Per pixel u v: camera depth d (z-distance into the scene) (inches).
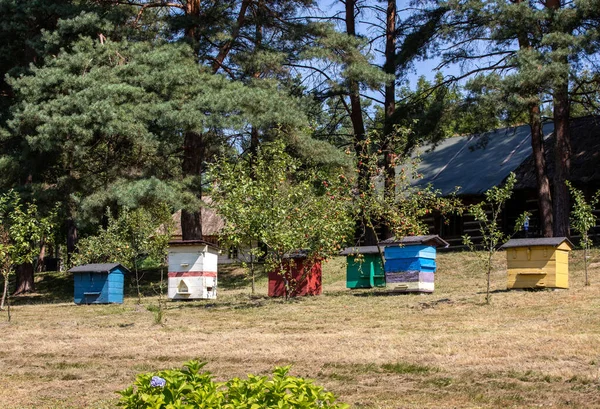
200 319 717.3
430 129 1283.2
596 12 1122.0
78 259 1262.3
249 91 1146.7
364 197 897.5
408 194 953.5
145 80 1117.7
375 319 647.1
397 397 358.9
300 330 608.4
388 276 812.0
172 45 1197.1
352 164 1240.2
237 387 228.2
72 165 1197.7
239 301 856.9
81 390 411.2
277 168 813.9
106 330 673.6
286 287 831.7
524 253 769.6
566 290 746.8
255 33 1371.8
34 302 1159.0
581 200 823.1
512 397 346.3
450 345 488.7
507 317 611.8
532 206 1398.9
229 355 498.6
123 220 1074.1
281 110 1166.3
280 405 219.1
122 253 1058.7
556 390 354.9
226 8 1378.0
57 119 1050.7
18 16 1205.7
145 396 225.5
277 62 1306.6
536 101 1101.1
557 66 1074.1
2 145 1251.8
